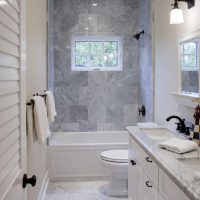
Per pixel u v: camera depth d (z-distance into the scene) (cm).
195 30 252
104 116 495
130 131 282
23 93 132
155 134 281
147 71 427
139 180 247
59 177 406
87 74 491
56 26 484
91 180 400
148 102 422
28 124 229
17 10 119
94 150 409
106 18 489
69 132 483
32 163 262
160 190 180
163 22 347
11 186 108
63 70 488
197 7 249
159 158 181
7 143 104
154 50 388
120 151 359
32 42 271
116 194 342
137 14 489
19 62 124
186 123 274
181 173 150
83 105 493
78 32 487
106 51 502
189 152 196
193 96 242
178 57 294
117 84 496
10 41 109
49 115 309
